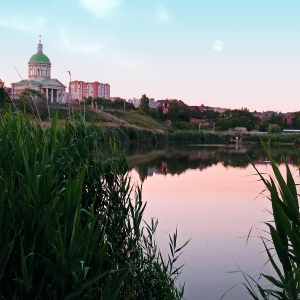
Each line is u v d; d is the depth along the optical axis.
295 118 133.25
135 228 5.47
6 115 4.95
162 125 97.94
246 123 120.69
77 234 3.31
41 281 3.33
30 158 4.12
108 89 167.62
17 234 3.29
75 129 5.65
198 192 19.53
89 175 5.32
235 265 9.01
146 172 27.98
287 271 3.32
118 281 3.58
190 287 7.82
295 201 3.31
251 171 28.92
